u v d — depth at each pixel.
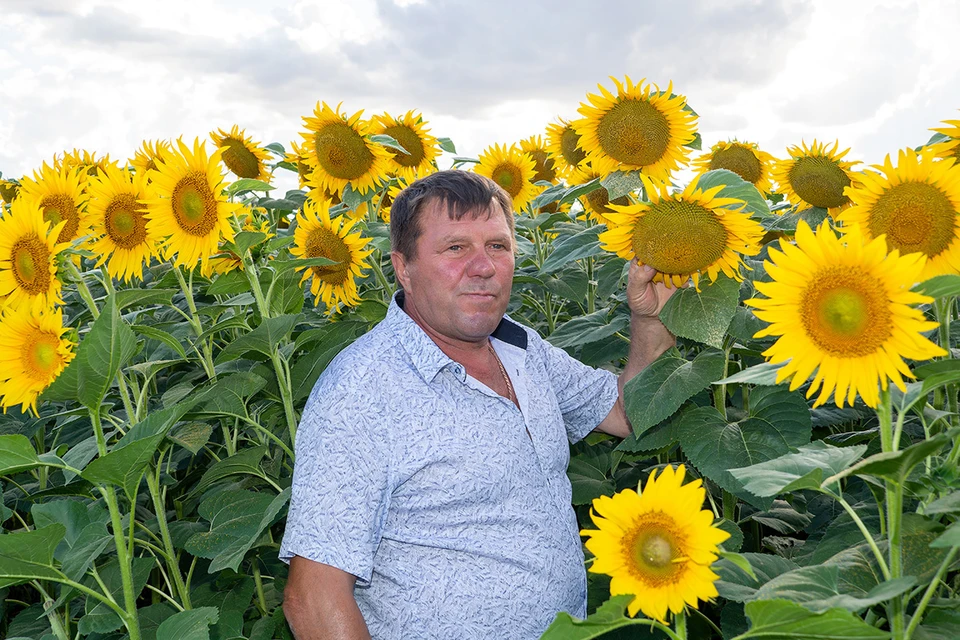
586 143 2.84
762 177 3.87
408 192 2.35
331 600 2.04
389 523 2.16
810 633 1.31
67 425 3.59
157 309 3.96
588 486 3.21
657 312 2.48
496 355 2.49
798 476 1.48
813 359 1.40
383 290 3.78
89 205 2.92
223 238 2.84
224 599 3.04
